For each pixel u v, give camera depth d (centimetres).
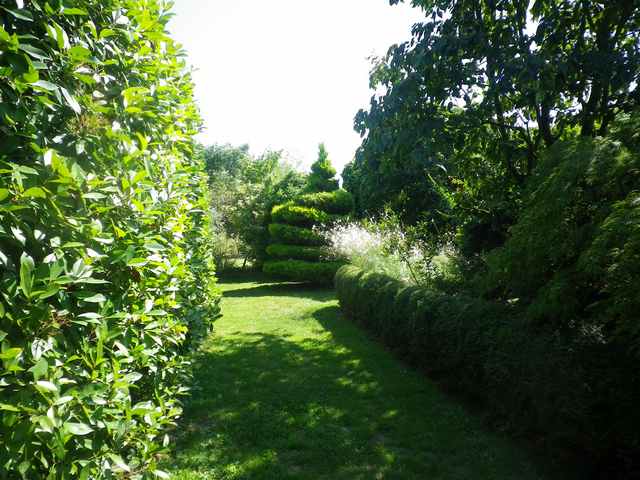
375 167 728
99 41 195
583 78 543
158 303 241
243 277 1977
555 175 373
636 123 358
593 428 307
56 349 146
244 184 2100
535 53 545
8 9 136
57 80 163
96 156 183
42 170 149
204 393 495
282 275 1767
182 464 340
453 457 358
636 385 294
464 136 616
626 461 300
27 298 129
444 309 516
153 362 263
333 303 1187
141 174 197
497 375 402
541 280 395
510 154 607
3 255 131
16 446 123
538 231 370
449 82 597
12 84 137
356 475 331
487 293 563
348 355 664
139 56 249
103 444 161
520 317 418
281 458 355
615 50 543
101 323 160
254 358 646
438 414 445
